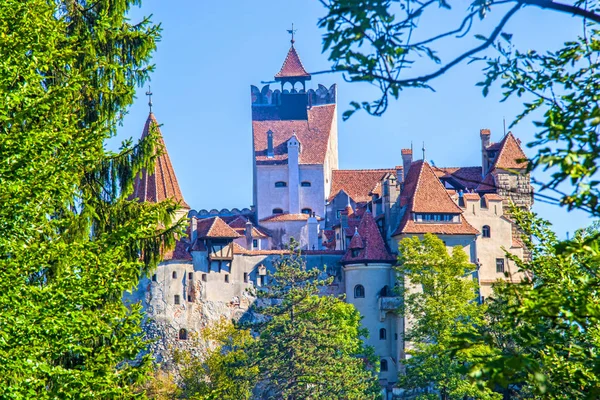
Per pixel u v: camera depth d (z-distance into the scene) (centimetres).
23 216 6022
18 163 5978
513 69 4119
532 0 2930
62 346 5919
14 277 5803
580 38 4216
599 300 4962
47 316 5834
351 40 3177
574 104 3844
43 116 6316
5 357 5591
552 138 3462
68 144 6438
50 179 6075
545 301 3872
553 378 4884
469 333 3797
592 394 3719
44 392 5744
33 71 6259
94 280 6178
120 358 6431
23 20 6222
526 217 6688
